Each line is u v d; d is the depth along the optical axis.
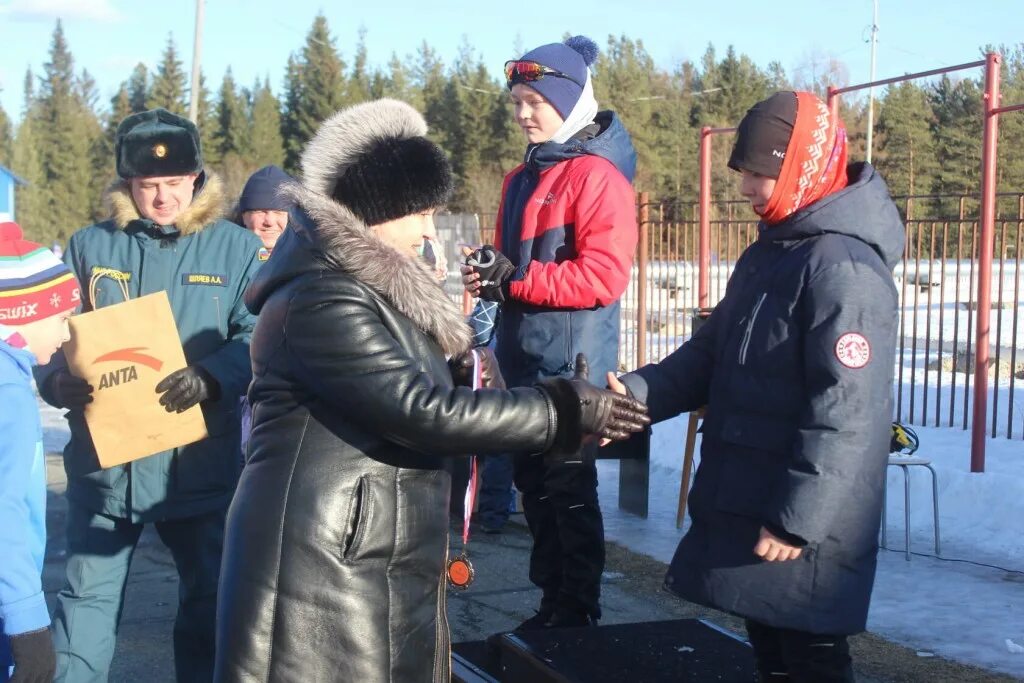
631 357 10.62
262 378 2.46
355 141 2.47
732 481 2.74
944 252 8.04
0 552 2.48
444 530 2.51
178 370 3.40
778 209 2.71
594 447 3.98
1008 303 14.18
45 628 2.53
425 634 2.44
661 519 6.45
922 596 4.94
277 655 2.30
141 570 5.60
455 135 53.25
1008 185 17.12
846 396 2.53
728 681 3.04
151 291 3.57
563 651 3.31
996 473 6.22
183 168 3.53
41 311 2.76
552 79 4.08
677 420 8.20
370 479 2.38
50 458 8.31
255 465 2.43
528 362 4.14
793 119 2.68
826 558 2.58
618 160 4.16
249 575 2.35
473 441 2.33
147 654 4.42
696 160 50.12
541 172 4.17
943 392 10.11
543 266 4.02
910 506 6.21
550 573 4.19
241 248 3.67
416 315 2.40
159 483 3.46
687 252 10.97
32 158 54.75
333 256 2.37
